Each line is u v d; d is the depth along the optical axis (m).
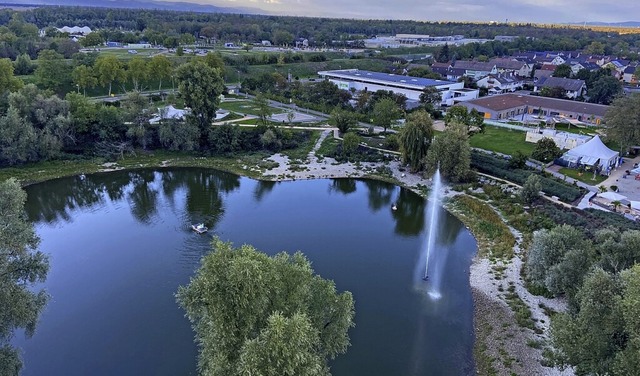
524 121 121.50
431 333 43.19
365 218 69.81
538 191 68.88
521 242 58.97
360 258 57.38
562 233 46.62
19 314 32.44
